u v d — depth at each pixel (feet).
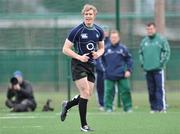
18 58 165.89
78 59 78.07
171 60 170.81
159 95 115.14
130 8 187.21
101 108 124.67
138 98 152.87
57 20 175.73
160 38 114.32
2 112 118.52
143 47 115.24
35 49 144.77
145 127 85.35
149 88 115.85
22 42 163.84
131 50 166.61
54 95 159.02
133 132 79.20
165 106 115.85
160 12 143.84
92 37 79.51
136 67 167.12
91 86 80.02
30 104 119.96
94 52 78.95
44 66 168.35
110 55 116.57
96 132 79.25
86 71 79.15
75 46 80.02
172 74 171.01
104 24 173.88
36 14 173.37
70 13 163.84
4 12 168.96
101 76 124.26
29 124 91.81
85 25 79.41
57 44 163.63
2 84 164.76
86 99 79.36
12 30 164.45
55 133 79.10
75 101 81.10
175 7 193.57
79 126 87.61
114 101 129.08
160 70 114.62
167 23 193.57
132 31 183.32
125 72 116.98
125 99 117.91
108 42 122.11
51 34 163.84
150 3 187.21
